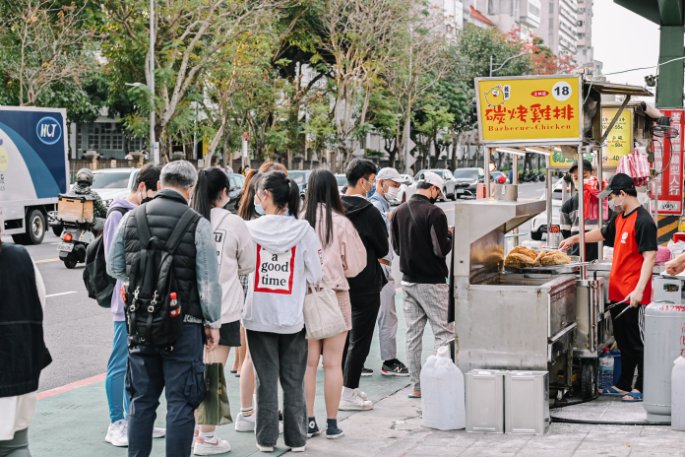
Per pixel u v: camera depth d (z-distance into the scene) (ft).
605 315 26.76
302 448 20.99
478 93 25.68
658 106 53.78
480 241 24.27
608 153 41.98
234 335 20.67
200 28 114.42
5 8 110.52
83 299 45.52
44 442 21.70
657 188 47.47
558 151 32.99
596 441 21.07
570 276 25.57
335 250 22.29
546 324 22.62
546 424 22.24
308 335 21.02
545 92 25.26
